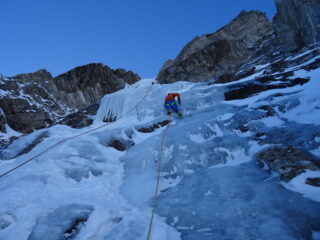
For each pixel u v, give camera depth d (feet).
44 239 9.89
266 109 20.42
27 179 15.21
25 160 19.02
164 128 25.05
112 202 13.56
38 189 14.16
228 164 16.10
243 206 10.93
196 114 25.58
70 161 18.31
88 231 10.40
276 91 23.81
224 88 28.02
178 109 28.12
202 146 17.94
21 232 10.25
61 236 10.16
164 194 14.20
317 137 14.57
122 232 10.63
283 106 20.11
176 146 18.99
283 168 12.36
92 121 40.24
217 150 17.35
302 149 13.99
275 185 11.79
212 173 14.92
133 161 19.30
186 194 13.53
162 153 19.11
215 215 11.00
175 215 11.89
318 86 20.36
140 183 16.38
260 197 11.21
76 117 42.22
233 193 12.30
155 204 13.29
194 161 17.20
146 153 19.56
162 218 11.96
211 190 13.15
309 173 11.74
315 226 8.80
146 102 33.76
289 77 25.59
